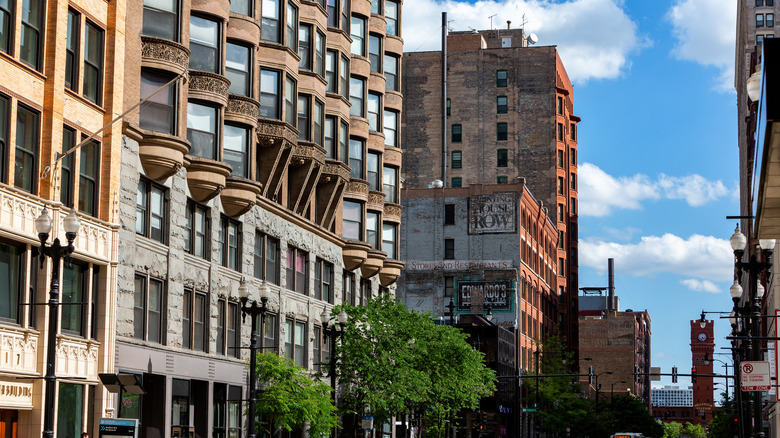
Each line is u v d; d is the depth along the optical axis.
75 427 32.59
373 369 49.28
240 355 45.81
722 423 130.50
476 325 98.06
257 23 45.31
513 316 106.50
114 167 34.81
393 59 67.31
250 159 44.69
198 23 41.28
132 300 36.09
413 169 128.50
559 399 112.06
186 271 40.78
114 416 34.88
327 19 56.44
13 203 29.50
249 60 44.88
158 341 38.62
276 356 43.59
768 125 16.31
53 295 23.88
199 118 41.12
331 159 55.47
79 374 32.81
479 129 130.00
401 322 51.66
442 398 59.06
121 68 35.38
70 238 24.33
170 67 37.97
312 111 52.25
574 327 142.75
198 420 42.06
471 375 60.06
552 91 130.25
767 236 25.45
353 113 59.75
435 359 58.28
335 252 58.59
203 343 42.53
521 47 131.50
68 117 32.34
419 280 108.56
